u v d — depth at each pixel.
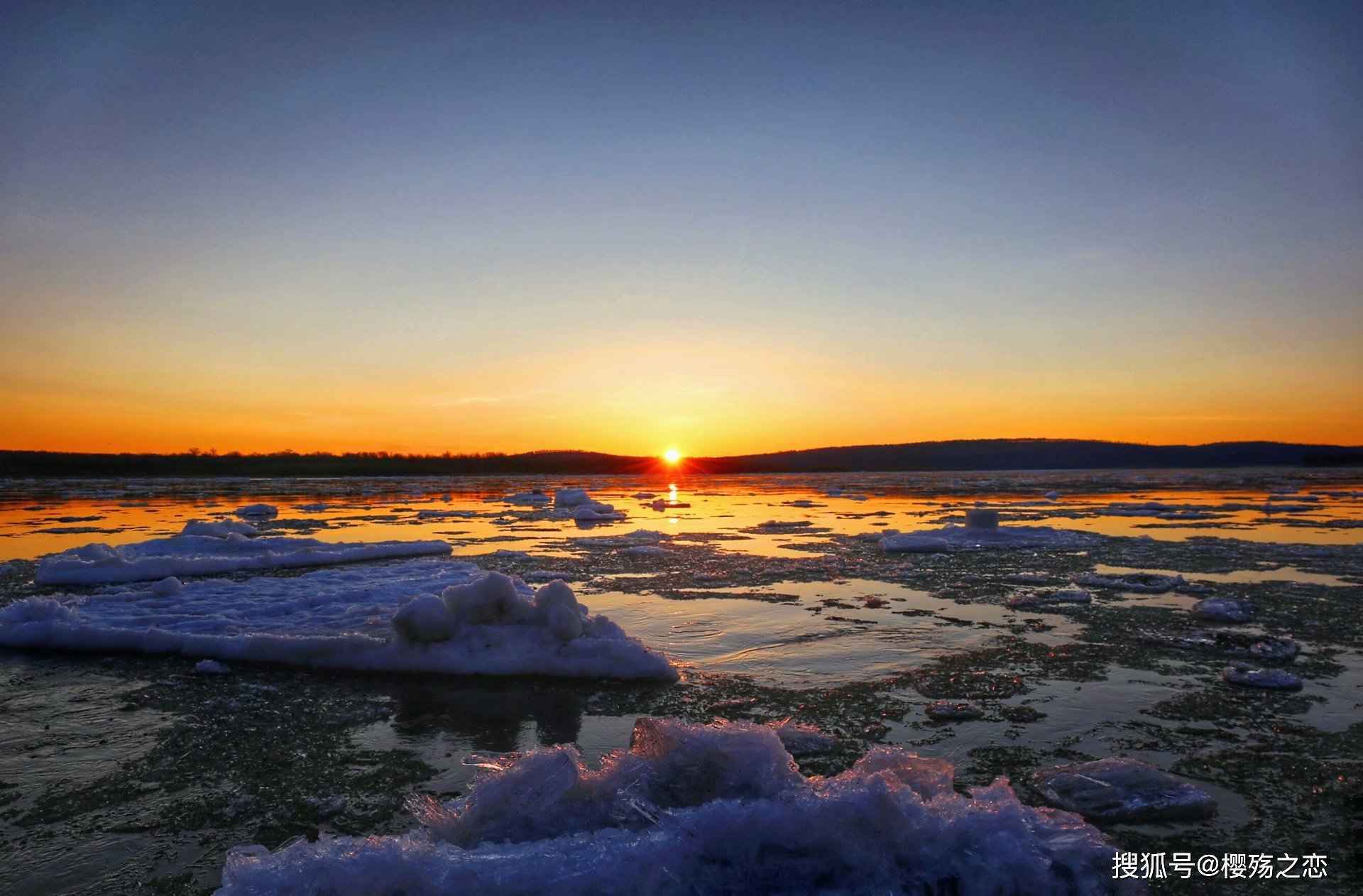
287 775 4.60
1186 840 3.76
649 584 10.97
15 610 7.87
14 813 4.16
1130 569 12.09
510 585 7.10
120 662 6.98
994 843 3.12
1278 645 7.20
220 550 13.99
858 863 2.98
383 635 7.31
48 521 22.56
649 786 3.42
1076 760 4.73
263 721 5.48
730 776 3.43
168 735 5.23
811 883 2.93
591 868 2.87
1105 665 6.74
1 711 5.71
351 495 40.06
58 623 7.55
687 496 38.62
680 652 7.27
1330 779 4.43
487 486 54.53
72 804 4.25
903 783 3.50
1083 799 4.14
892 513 25.02
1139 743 4.98
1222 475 71.19
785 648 7.38
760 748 3.55
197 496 38.19
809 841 3.00
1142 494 36.22
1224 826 3.90
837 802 3.11
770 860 2.96
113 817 4.10
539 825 3.30
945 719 5.43
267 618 8.34
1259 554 13.70
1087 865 3.14
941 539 15.64
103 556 12.35
